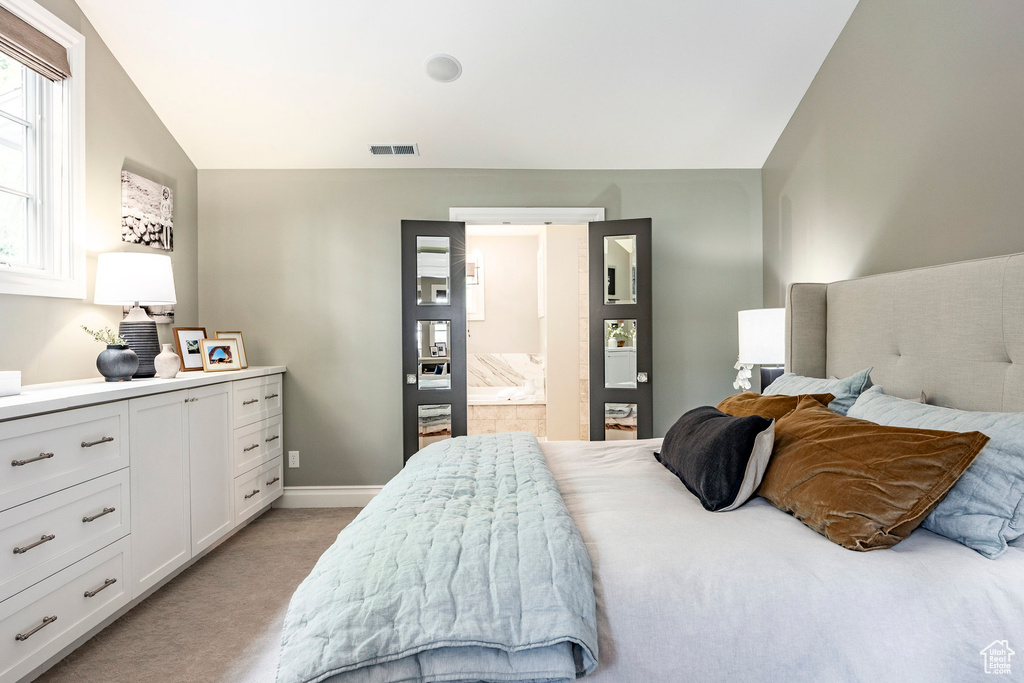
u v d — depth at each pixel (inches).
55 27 99.5
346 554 51.1
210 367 132.7
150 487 94.8
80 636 78.4
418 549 49.6
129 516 89.3
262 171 152.6
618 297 148.3
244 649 82.5
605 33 112.7
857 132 107.9
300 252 153.2
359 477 154.5
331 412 154.0
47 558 72.8
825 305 108.8
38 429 71.7
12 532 67.7
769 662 44.9
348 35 112.8
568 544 49.6
